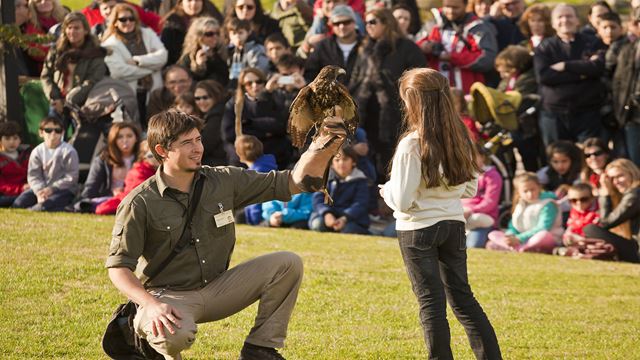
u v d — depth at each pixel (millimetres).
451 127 7500
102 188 16422
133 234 7098
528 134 17344
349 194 15781
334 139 7078
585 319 10477
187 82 17781
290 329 9609
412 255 7492
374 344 9156
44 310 9852
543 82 17328
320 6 19594
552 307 10992
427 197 7520
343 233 15398
